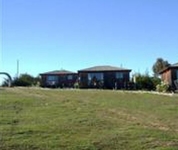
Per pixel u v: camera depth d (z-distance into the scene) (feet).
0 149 70.13
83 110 97.66
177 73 216.33
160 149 69.46
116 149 70.33
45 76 263.29
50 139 74.43
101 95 137.28
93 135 76.69
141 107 107.45
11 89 149.38
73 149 70.18
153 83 225.76
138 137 75.25
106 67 246.06
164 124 86.07
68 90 159.12
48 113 93.61
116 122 85.66
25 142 72.79
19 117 89.45
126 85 227.81
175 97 132.26
